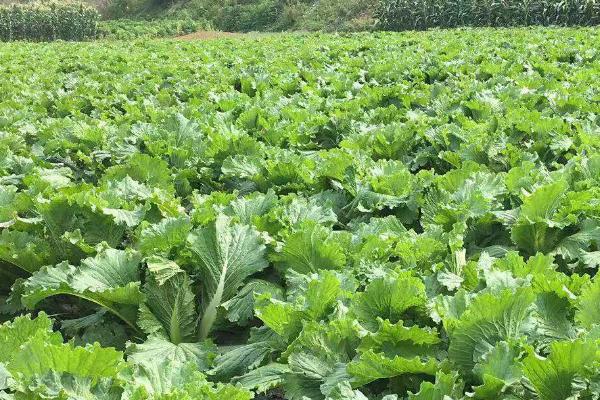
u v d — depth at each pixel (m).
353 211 6.67
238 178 7.85
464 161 7.58
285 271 5.05
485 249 5.84
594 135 8.34
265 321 4.21
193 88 13.41
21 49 30.14
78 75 18.22
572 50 18.59
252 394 3.38
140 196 6.35
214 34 62.16
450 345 3.64
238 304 4.86
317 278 4.29
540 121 8.91
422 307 4.05
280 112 10.74
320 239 4.90
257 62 19.84
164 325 4.88
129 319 4.95
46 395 3.22
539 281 3.99
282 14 68.38
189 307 4.96
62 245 5.58
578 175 6.70
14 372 3.31
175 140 8.88
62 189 6.30
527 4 44.28
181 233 5.14
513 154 7.83
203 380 3.49
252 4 75.12
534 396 3.46
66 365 3.41
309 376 3.81
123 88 13.82
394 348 3.81
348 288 4.43
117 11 93.56
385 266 4.88
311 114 10.38
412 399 3.29
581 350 3.22
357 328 3.86
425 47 22.45
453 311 3.90
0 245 5.37
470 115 10.72
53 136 9.45
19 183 7.44
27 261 5.47
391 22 50.62
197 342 4.95
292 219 5.65
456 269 4.83
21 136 9.89
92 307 5.46
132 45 33.22
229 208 5.69
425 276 4.70
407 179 6.63
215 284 5.02
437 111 10.97
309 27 62.19
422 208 6.36
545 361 3.29
